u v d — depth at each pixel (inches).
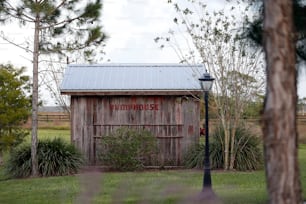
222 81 677.9
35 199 456.8
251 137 684.7
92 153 736.3
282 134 185.8
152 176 589.3
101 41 642.2
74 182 561.9
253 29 313.6
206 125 476.4
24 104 781.9
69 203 422.0
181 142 737.0
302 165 692.1
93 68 801.6
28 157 653.3
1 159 779.4
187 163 706.8
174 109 741.3
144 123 741.9
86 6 615.8
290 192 183.9
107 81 751.7
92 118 741.9
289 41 190.5
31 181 581.6
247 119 701.3
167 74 770.2
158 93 730.2
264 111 190.7
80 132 741.3
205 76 483.5
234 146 675.4
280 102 186.9
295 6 296.4
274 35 190.2
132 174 625.0
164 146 737.0
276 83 188.1
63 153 654.5
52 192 494.3
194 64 745.6
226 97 677.9
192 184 486.0
